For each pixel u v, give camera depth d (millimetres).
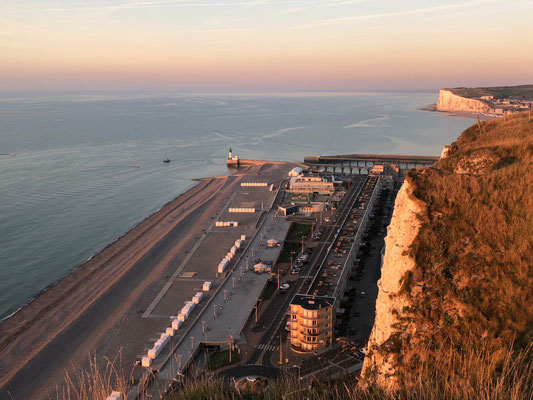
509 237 30844
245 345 92625
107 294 119125
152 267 138000
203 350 92375
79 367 88062
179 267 136875
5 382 83750
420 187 36062
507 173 35188
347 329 95000
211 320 103125
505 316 27594
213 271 133250
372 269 128875
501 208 32594
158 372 83312
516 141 51531
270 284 123562
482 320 28172
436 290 31047
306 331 87688
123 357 90750
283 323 101188
